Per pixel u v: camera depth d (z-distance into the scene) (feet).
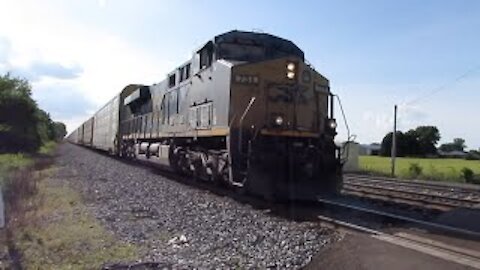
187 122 60.59
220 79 48.60
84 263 25.72
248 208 42.09
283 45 53.67
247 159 44.04
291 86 47.21
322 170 46.52
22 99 159.84
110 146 138.51
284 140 46.06
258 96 46.24
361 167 122.72
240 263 25.29
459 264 22.54
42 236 31.78
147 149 86.43
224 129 46.91
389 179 84.84
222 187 53.42
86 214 40.45
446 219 36.50
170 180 66.28
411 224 33.60
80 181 66.23
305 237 30.48
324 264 24.81
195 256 27.09
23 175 57.62
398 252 25.21
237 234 32.12
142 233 33.01
